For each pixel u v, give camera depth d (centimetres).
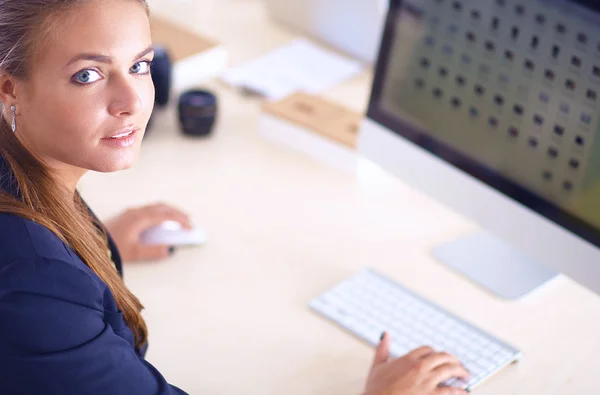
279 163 173
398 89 148
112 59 93
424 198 166
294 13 219
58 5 90
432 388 117
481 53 136
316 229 155
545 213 133
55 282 93
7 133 100
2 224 94
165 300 137
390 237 155
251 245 150
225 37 217
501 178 137
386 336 126
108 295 103
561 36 126
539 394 125
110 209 157
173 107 187
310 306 136
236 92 195
